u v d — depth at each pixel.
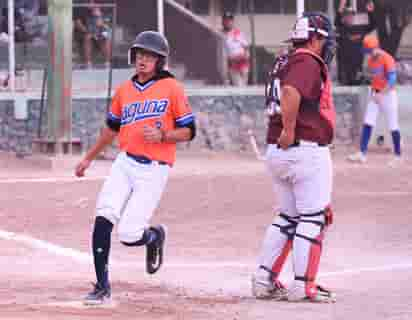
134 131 22.14
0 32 62.38
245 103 62.56
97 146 23.25
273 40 65.44
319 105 22.67
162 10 63.16
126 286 25.03
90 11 61.88
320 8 65.50
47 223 36.88
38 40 62.34
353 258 30.39
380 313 21.52
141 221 22.23
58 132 53.94
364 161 55.22
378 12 64.25
